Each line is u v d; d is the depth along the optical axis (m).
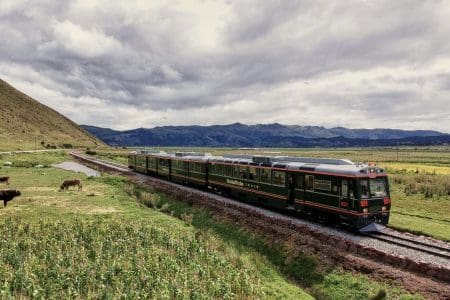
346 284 16.48
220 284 14.45
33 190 38.88
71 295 13.09
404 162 95.81
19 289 13.59
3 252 17.02
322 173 24.20
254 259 19.81
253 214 27.80
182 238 20.80
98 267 15.59
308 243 20.47
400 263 17.30
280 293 15.27
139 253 17.45
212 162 39.56
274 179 29.16
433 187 39.31
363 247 19.09
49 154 109.81
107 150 170.62
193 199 34.38
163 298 13.00
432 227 24.17
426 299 14.06
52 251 17.47
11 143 147.38
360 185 21.80
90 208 29.42
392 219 26.55
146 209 31.47
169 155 52.38
